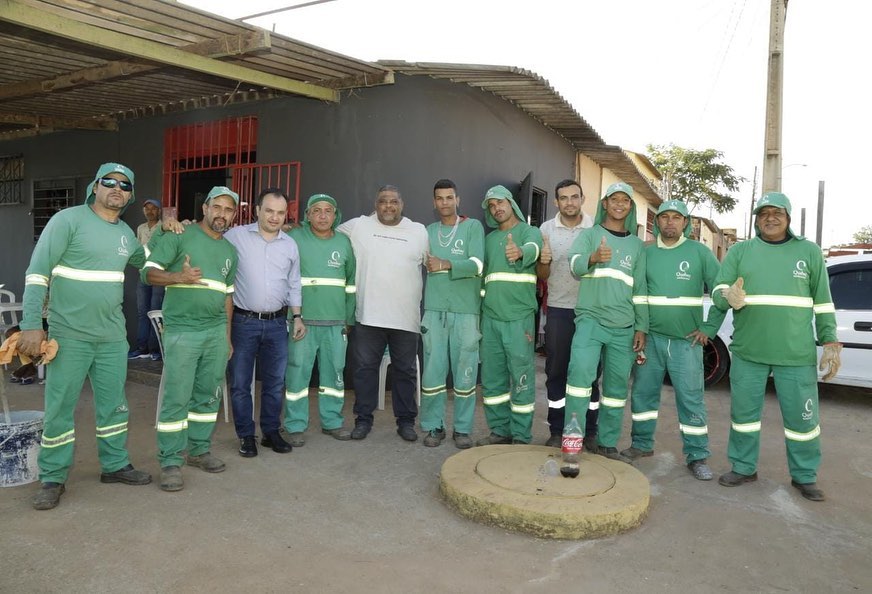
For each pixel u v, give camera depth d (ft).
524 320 16.44
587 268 14.62
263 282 15.48
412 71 22.30
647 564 10.82
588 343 15.20
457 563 10.61
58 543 10.82
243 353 15.56
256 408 20.65
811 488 14.10
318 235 16.98
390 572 10.23
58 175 29.84
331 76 20.94
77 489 13.30
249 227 15.67
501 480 13.20
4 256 32.12
